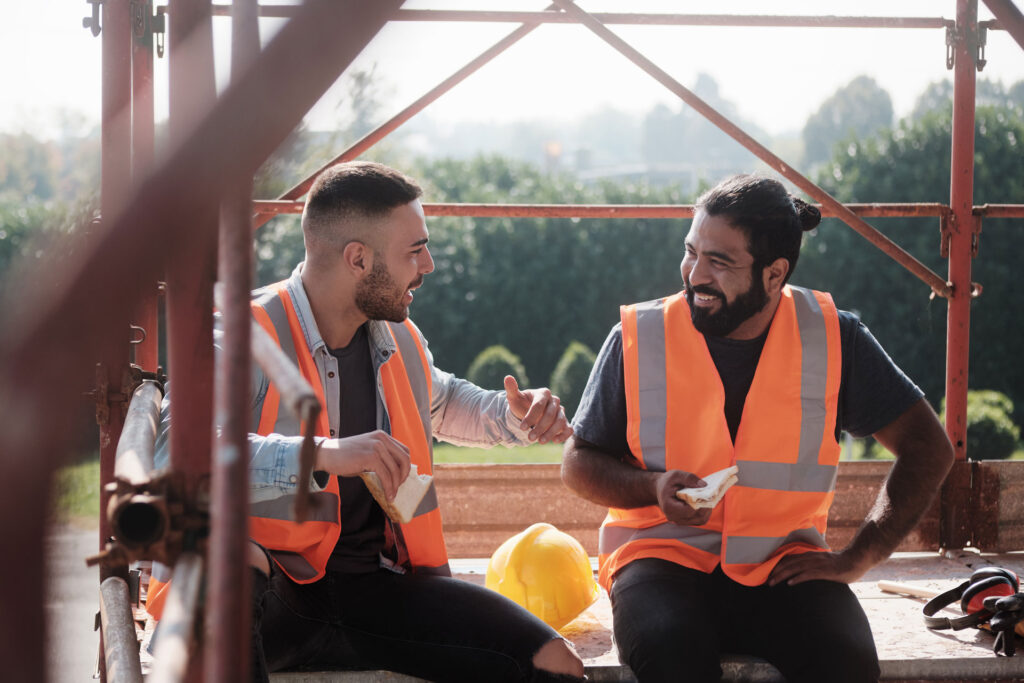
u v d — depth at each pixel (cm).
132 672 151
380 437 194
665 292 1579
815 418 234
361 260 218
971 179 325
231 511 77
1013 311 1397
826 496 236
